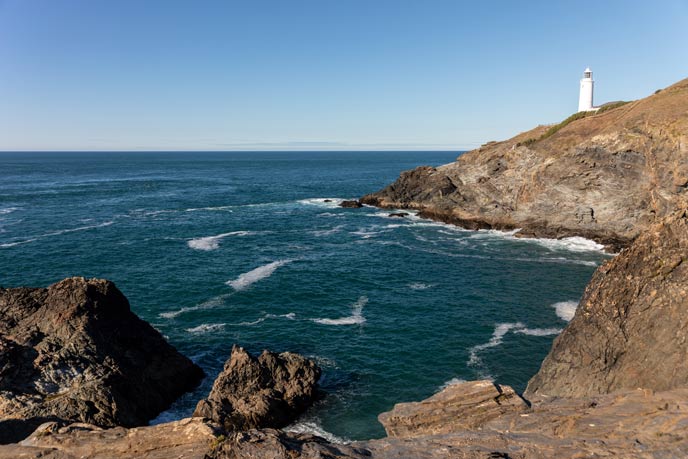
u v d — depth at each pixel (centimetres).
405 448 1389
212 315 3653
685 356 1831
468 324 3484
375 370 2841
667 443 1253
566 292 4181
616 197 5819
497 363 2895
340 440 2223
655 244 2144
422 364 2900
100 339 2559
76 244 5925
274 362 2608
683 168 4812
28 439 1603
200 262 5162
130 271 4759
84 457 1484
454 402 1706
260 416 2242
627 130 5616
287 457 1316
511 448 1338
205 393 2662
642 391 1595
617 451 1251
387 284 4447
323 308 3828
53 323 2573
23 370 2316
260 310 3769
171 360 2745
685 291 1927
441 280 4578
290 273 4762
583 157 5972
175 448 1483
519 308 3800
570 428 1411
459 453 1321
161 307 3797
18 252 5447
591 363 2186
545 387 2356
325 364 2911
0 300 2744
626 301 2147
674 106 5491
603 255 5441
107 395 2242
